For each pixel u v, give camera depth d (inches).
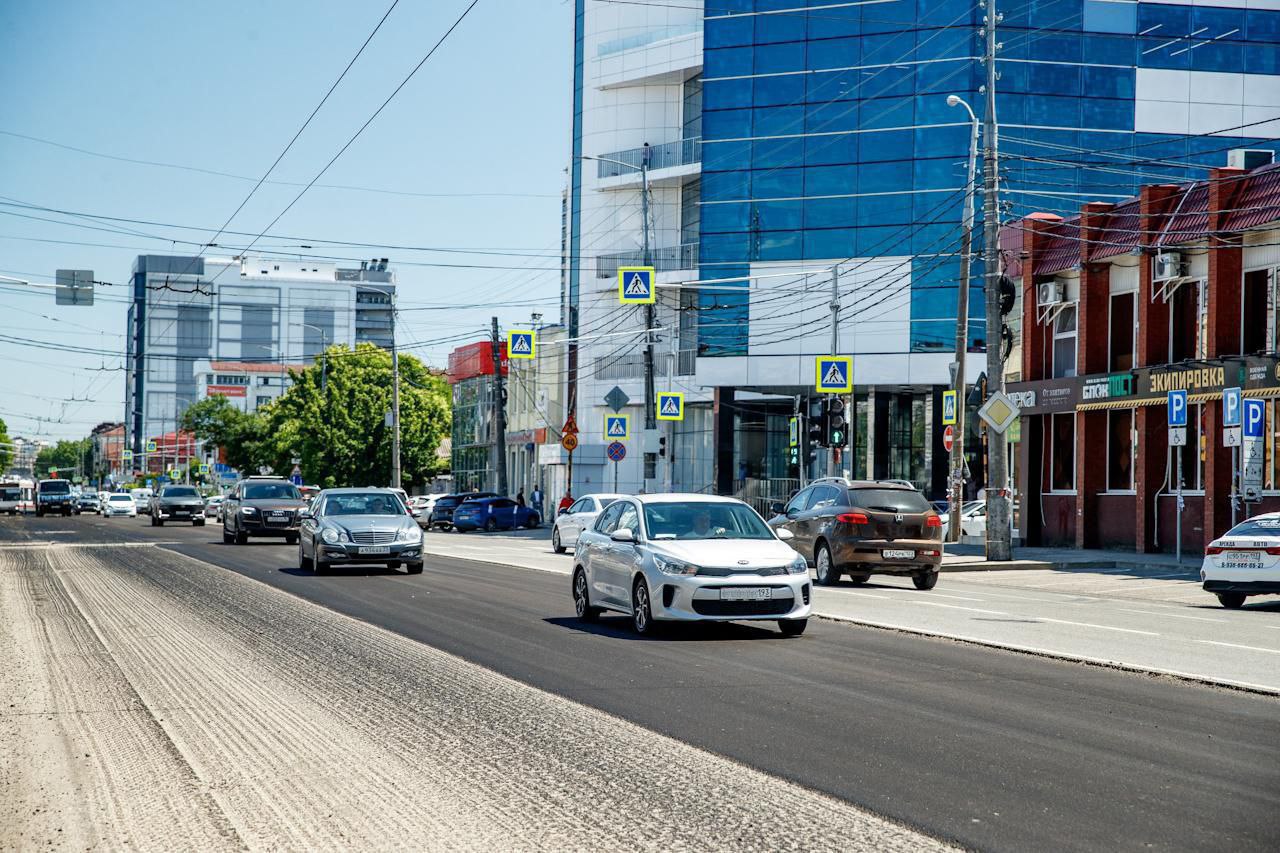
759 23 2314.2
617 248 2923.2
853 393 2354.8
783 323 2303.2
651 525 633.6
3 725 390.3
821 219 2278.5
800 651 556.1
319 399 3693.4
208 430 5088.6
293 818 276.1
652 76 2839.6
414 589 894.4
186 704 422.3
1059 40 2193.7
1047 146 2192.4
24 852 254.4
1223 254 1296.8
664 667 503.5
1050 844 248.2
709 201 2345.0
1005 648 564.4
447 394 4771.2
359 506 1080.8
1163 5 2212.1
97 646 578.2
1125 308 1477.6
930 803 282.4
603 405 2952.8
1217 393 1286.9
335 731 373.4
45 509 3376.0
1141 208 1416.1
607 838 256.2
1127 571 1224.2
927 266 2208.4
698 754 337.4
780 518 1078.4
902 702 418.9
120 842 259.9
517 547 1664.6
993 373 1279.5
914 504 981.8
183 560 1243.2
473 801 288.5
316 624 663.8
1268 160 1455.5
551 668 500.4
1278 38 2224.4
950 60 2201.0
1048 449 1594.5
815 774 312.5
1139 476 1411.2
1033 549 1533.0
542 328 3203.7
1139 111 2206.0
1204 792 291.7
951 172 2196.1
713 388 2456.9
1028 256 1611.7
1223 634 643.5
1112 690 445.1
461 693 439.8
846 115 2263.8
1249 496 1262.3
